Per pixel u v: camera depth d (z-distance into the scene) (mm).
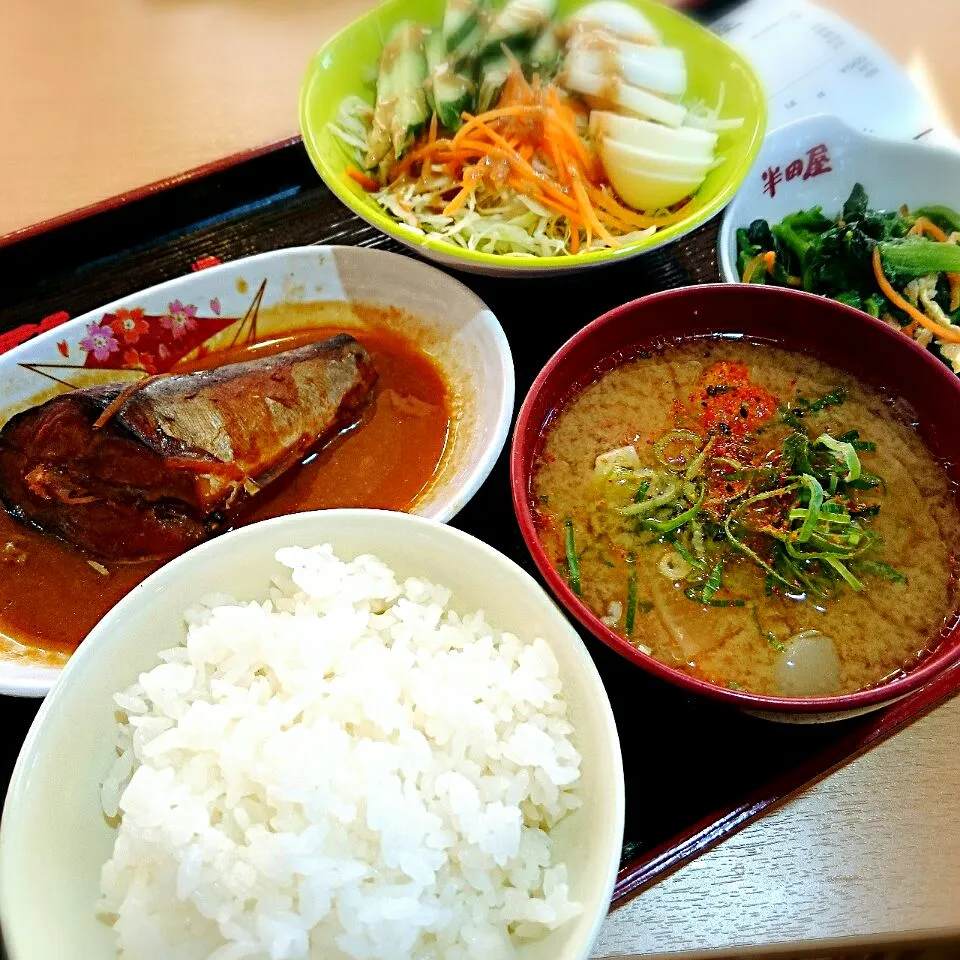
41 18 461
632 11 374
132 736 238
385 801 219
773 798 247
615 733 220
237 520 305
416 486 312
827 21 437
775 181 355
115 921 220
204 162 400
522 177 345
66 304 357
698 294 292
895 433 283
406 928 211
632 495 276
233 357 340
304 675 237
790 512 263
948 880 238
